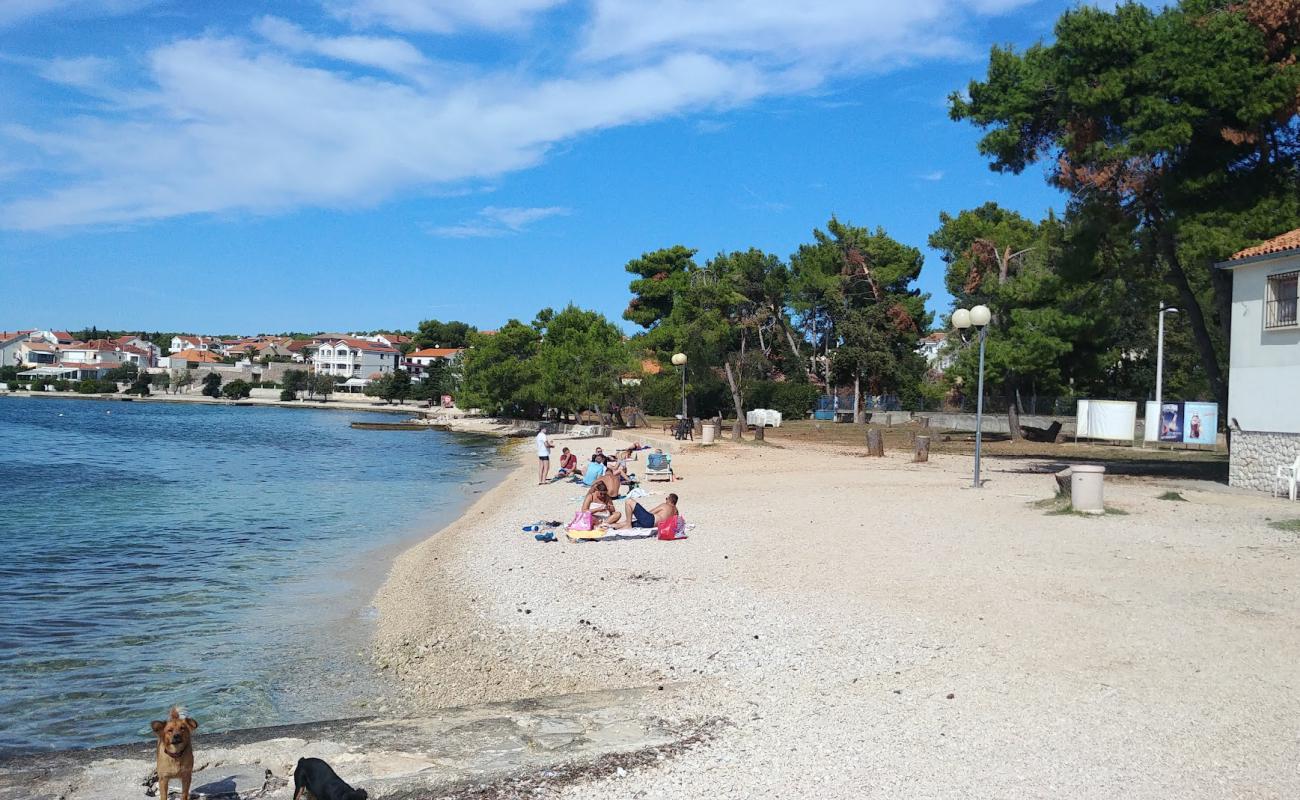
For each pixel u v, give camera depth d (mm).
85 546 19469
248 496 30031
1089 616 9992
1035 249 49875
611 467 25156
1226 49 24578
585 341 64625
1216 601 10609
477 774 6086
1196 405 38094
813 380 80438
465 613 12258
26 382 162125
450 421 91688
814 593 11625
